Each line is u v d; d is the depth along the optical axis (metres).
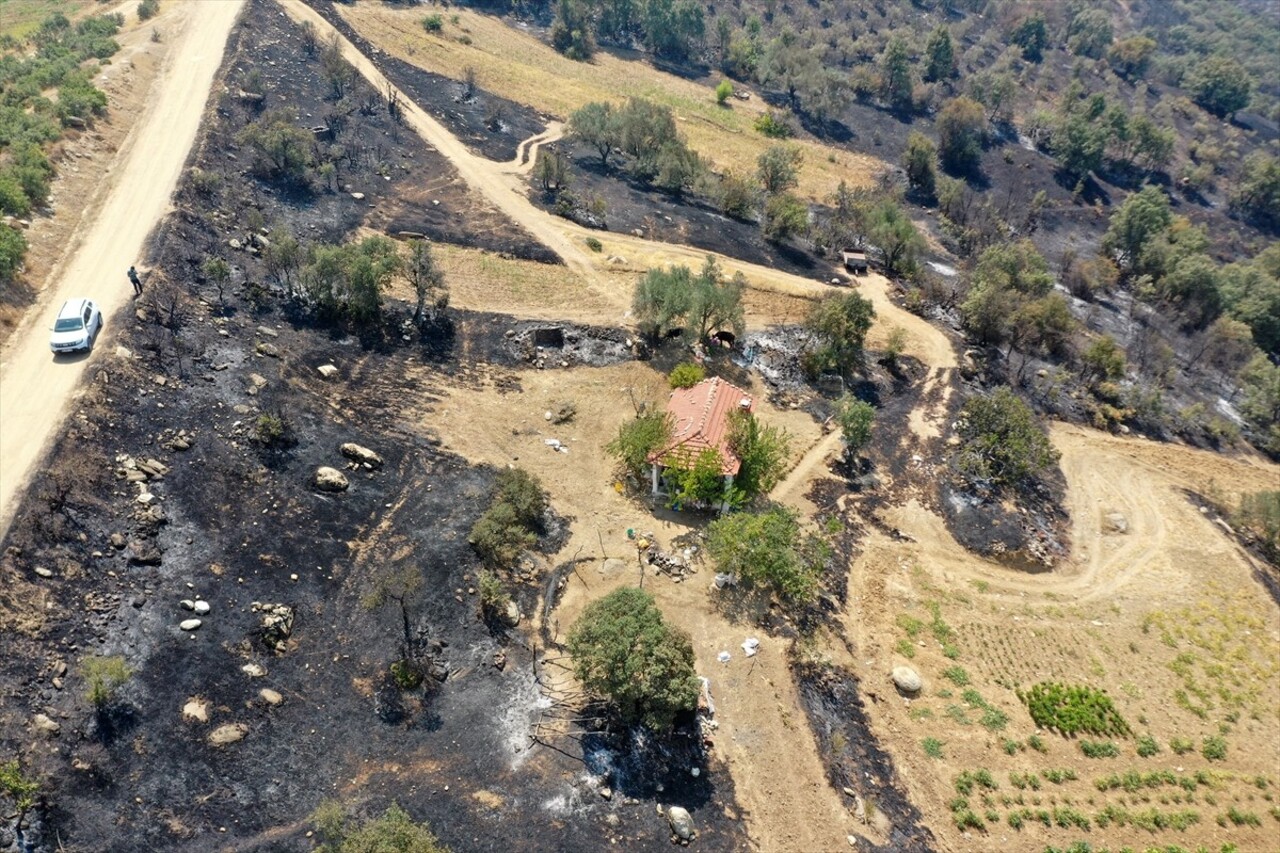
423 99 81.06
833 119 108.19
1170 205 102.62
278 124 60.78
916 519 44.12
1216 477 52.31
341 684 28.23
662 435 40.47
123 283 42.47
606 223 68.31
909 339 60.97
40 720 23.56
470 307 53.00
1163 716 34.66
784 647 34.03
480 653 30.62
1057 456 48.94
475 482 39.19
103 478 31.23
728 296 52.00
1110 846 29.06
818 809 27.98
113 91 63.66
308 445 37.56
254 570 30.67
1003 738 32.34
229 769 24.62
